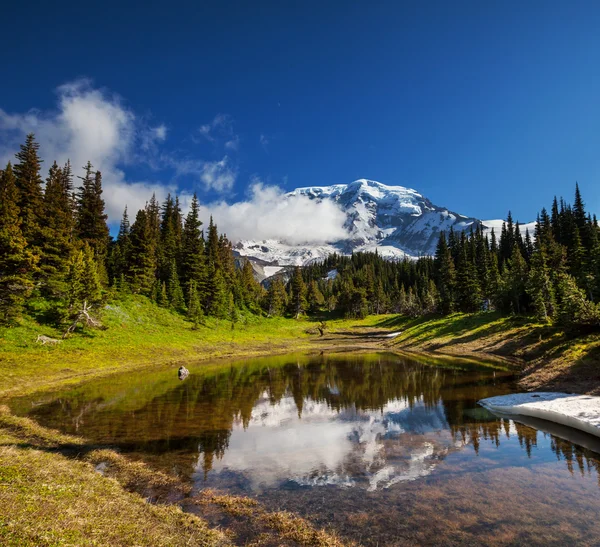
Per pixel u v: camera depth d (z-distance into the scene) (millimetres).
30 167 57062
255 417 24047
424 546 9719
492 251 130375
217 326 82562
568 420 19969
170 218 102438
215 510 11727
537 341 44875
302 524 10859
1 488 10211
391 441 18938
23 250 40969
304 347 80312
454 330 69562
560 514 11242
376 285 163625
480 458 16109
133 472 14594
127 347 52219
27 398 28812
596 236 81438
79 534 8445
